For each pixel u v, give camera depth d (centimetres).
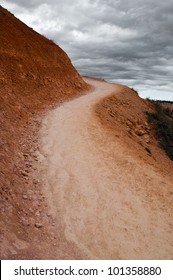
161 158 2373
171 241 1022
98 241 946
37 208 1027
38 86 2550
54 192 1145
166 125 3222
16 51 2647
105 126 1983
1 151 1256
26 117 1866
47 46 3453
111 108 2781
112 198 1182
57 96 2677
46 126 1809
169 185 1402
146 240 1000
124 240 977
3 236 785
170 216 1155
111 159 1492
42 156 1406
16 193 1042
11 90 2069
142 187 1312
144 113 3425
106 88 4112
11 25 3023
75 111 2216
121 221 1064
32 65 2741
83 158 1445
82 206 1097
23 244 809
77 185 1219
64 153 1469
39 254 801
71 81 3381
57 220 999
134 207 1158
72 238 933
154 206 1195
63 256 834
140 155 1719
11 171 1159
